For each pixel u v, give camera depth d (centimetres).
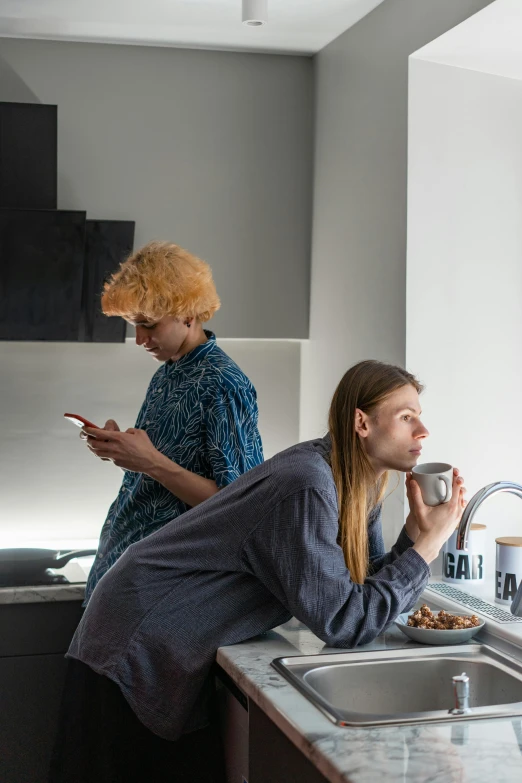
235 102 296
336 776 108
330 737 118
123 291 191
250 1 227
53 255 251
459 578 220
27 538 295
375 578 160
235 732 168
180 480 184
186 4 249
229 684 170
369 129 255
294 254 303
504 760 111
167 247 199
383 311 245
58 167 282
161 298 190
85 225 260
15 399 294
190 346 200
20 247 249
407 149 232
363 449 164
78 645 172
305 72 301
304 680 143
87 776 169
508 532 243
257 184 299
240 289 299
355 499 164
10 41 278
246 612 166
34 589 233
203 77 293
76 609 239
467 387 238
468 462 238
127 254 267
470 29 210
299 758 127
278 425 314
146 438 186
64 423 297
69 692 175
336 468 164
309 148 303
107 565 202
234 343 310
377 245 250
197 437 190
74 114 283
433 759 111
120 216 288
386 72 244
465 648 162
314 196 300
